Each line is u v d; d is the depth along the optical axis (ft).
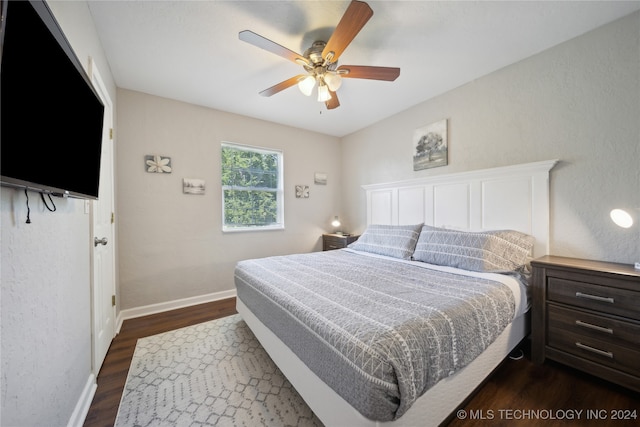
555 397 4.60
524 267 6.33
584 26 5.80
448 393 3.71
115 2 4.96
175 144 9.26
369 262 7.70
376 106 10.12
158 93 8.77
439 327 3.58
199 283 9.77
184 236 9.45
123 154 8.30
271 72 7.55
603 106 5.81
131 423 4.17
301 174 12.57
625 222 5.37
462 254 6.76
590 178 6.01
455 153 8.71
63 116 3.24
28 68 2.45
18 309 2.64
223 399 4.70
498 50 6.64
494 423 4.04
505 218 7.36
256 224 11.41
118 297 8.00
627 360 4.53
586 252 6.07
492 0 5.01
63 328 3.70
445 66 7.36
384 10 5.22
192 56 6.76
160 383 5.14
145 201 8.70
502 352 4.97
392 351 2.97
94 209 5.28
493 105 7.70
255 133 11.15
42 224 3.16
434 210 9.21
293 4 5.08
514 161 7.29
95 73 5.33
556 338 5.39
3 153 2.15
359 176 12.85
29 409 2.80
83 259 4.59
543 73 6.69
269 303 5.21
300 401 4.65
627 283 4.53
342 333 3.36
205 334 7.22
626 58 5.49
